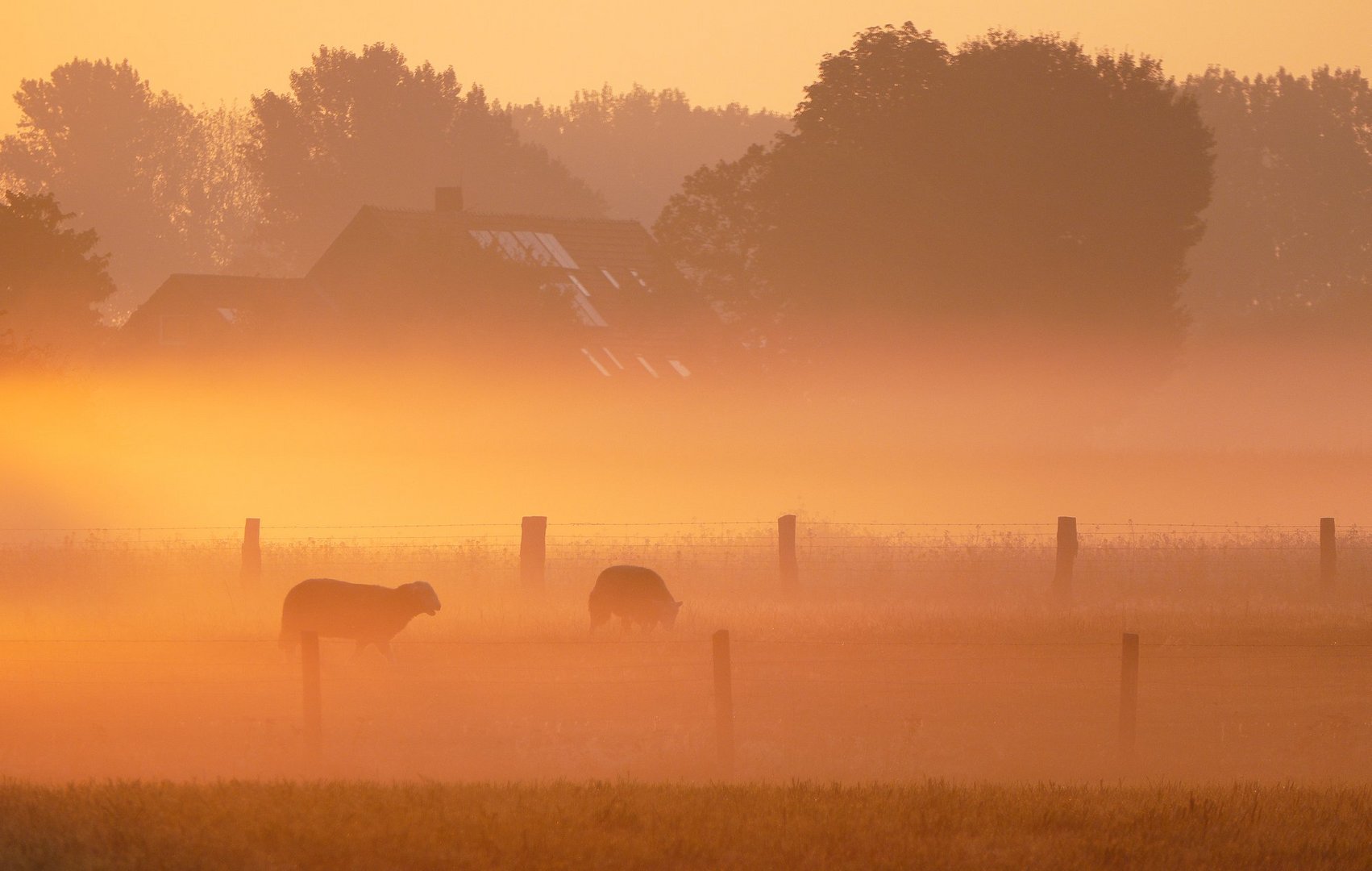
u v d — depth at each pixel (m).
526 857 37.72
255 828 39.31
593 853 38.12
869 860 38.38
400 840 38.72
